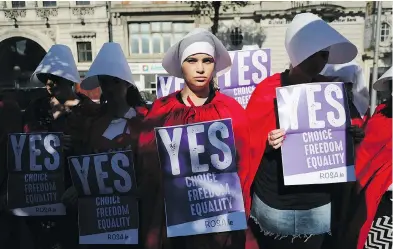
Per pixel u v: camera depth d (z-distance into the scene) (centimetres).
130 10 2198
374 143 269
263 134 237
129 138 238
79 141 250
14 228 306
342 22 2052
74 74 297
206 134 216
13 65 2623
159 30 2259
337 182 228
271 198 238
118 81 241
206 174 217
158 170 229
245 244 254
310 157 226
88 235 245
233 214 218
